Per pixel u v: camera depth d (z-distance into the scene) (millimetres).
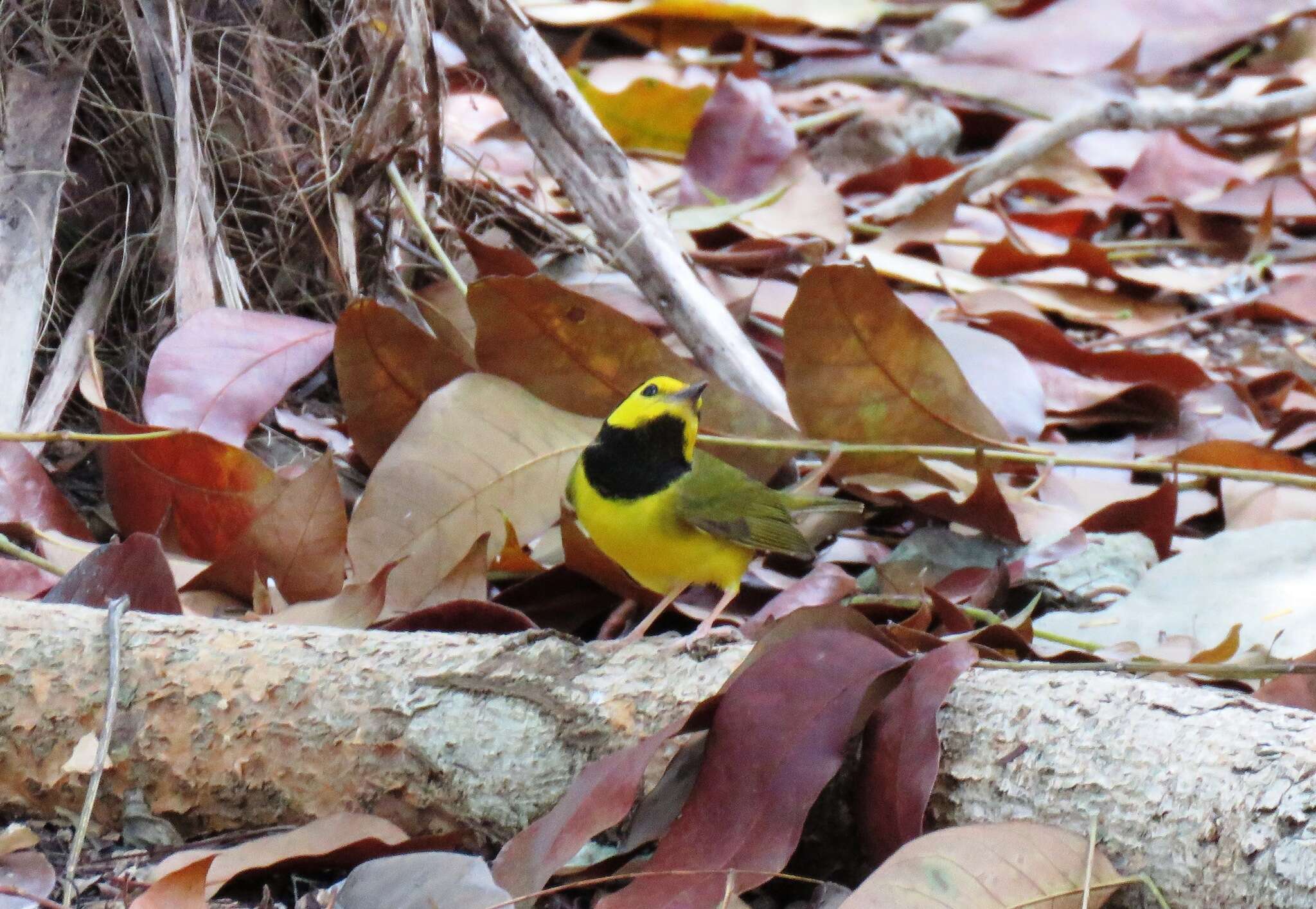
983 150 19797
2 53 10109
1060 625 8859
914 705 6105
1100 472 11578
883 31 21875
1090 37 20719
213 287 9930
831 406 9953
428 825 6824
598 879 5977
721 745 6074
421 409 8914
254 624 7133
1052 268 15320
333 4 10578
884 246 14891
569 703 6738
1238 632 7910
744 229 14414
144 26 9945
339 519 8164
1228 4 21438
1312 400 12555
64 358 9906
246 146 10492
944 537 10031
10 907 6141
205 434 8484
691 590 9406
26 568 8312
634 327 9289
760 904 6527
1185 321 14828
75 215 10477
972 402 9977
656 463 8180
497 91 10734
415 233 11766
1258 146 19344
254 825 6930
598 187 10680
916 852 5559
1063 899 5566
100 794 6875
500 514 8844
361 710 6773
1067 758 6047
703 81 18594
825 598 8922
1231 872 5531
